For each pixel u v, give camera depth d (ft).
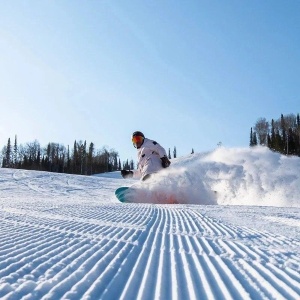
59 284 8.14
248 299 7.69
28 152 272.31
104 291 7.84
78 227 16.79
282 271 10.00
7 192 56.65
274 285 8.72
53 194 56.70
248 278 9.29
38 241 13.24
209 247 13.17
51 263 10.08
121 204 32.78
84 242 13.28
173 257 11.51
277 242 14.30
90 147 260.42
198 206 32.04
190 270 9.97
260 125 260.83
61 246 12.44
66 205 28.66
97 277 8.88
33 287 7.89
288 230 17.70
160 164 43.65
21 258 10.59
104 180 91.81
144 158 43.88
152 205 32.71
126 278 8.96
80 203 32.01
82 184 78.54
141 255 11.57
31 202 31.73
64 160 269.44
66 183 78.69
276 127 250.37
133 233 15.66
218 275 9.53
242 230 17.46
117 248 12.41
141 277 9.13
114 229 16.60
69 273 9.13
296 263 10.91
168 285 8.59
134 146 45.21
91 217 20.85
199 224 19.56
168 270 9.93
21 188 64.69
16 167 265.75
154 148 43.73
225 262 10.98
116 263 10.34
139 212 25.21
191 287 8.48
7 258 10.54
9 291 7.54
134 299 7.49
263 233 16.55
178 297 7.77
